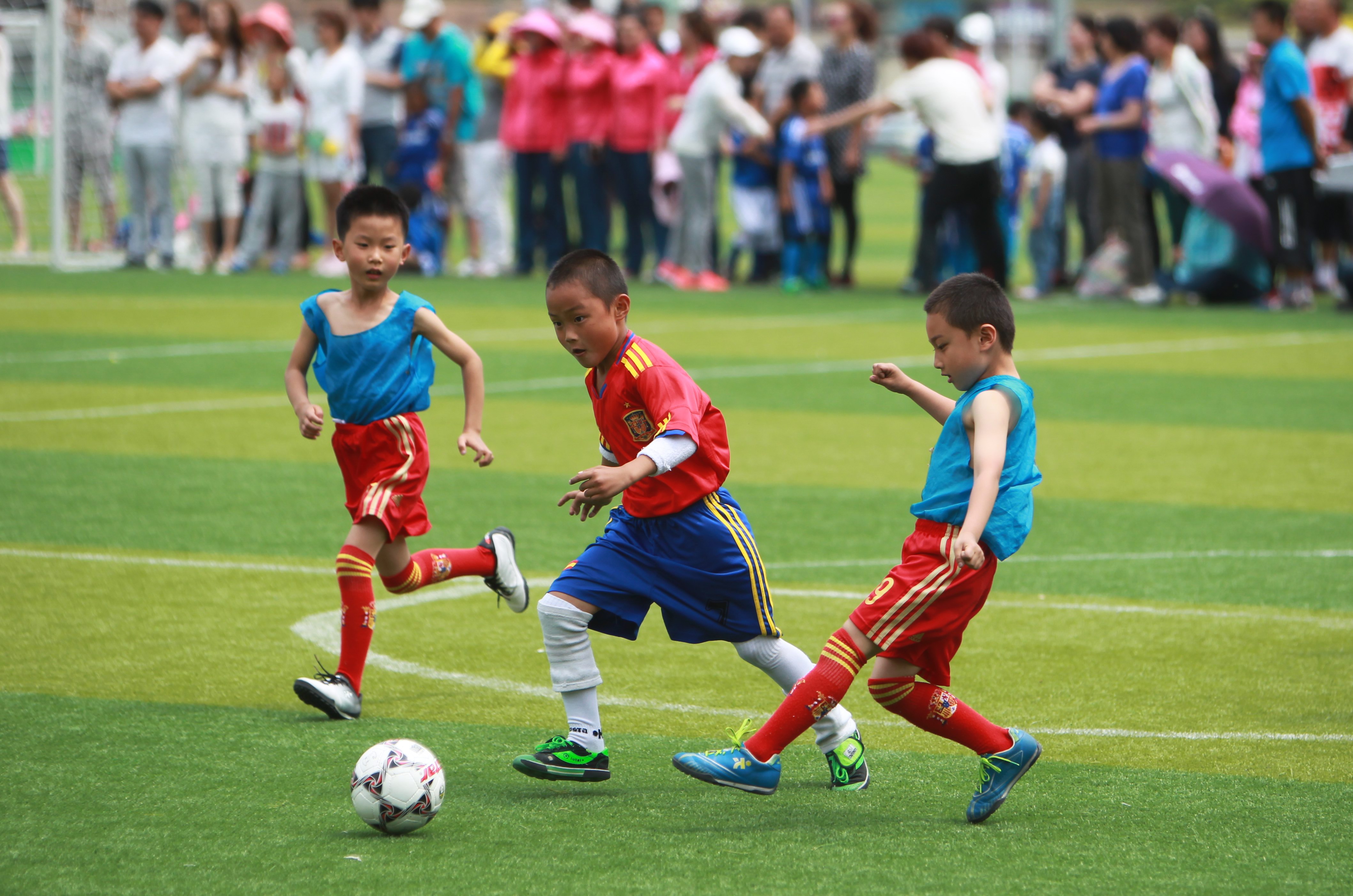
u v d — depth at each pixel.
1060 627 18.89
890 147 75.75
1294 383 38.09
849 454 29.73
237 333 44.72
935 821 12.59
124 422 31.84
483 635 18.55
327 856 11.60
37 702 15.57
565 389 36.66
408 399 16.20
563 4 68.06
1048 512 25.17
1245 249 52.94
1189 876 11.36
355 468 16.34
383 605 19.88
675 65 65.31
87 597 19.67
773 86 58.94
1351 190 52.97
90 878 11.14
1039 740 14.76
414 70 60.62
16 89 71.19
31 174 71.31
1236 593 20.42
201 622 18.67
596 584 13.42
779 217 60.09
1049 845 12.00
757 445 30.56
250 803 12.79
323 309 16.42
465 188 64.31
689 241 58.66
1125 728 15.13
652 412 13.24
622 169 60.34
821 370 39.75
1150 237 56.75
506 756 14.27
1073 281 61.56
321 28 59.47
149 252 64.62
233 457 28.61
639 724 15.24
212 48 59.91
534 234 63.00
